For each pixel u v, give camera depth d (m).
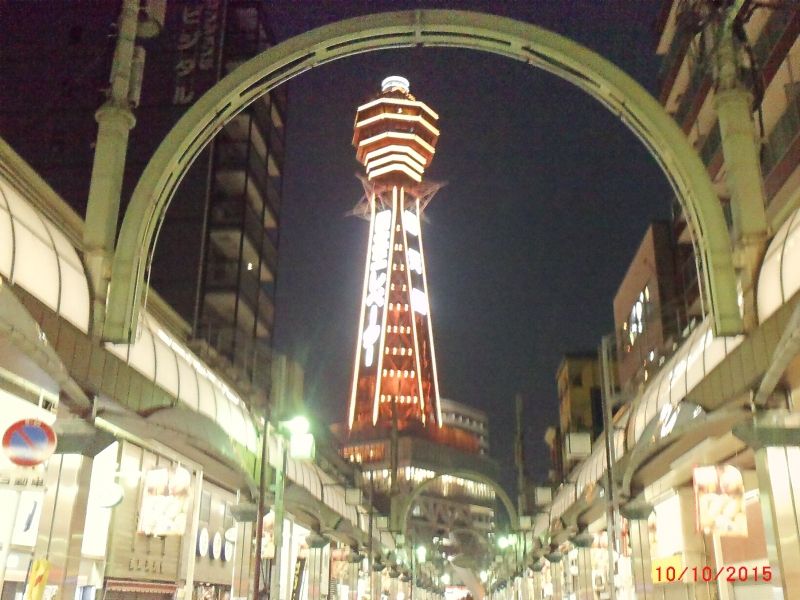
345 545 61.41
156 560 28.20
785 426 17.27
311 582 46.94
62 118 64.12
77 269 17.80
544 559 74.38
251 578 30.73
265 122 69.38
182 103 63.59
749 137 20.30
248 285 62.69
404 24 20.47
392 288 198.75
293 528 45.41
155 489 23.75
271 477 32.34
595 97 21.56
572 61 20.83
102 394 17.81
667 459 27.11
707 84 44.94
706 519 22.95
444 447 178.50
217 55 65.56
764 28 37.62
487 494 182.38
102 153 20.08
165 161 20.11
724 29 21.22
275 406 28.56
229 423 26.59
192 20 66.88
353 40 21.02
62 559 16.23
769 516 17.06
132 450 25.84
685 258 58.59
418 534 147.38
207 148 62.97
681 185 20.47
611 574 26.92
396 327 195.00
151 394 20.42
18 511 19.80
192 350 27.84
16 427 13.91
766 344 17.06
